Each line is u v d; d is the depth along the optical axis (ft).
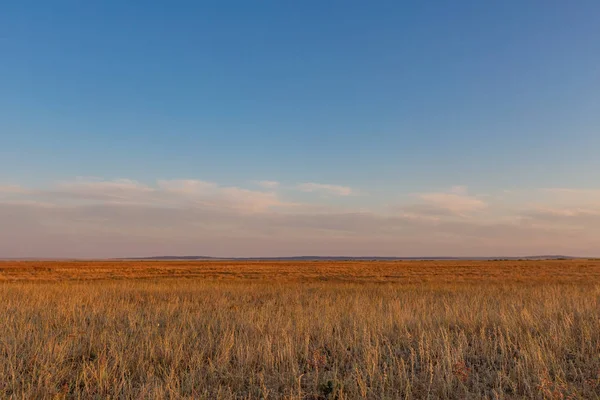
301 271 166.30
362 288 75.00
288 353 24.70
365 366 23.22
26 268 188.24
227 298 57.47
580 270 169.37
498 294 61.72
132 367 23.29
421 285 84.17
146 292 65.16
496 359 24.53
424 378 21.54
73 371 23.00
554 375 21.52
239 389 20.47
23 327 31.63
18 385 19.77
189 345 26.96
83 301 51.70
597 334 27.63
